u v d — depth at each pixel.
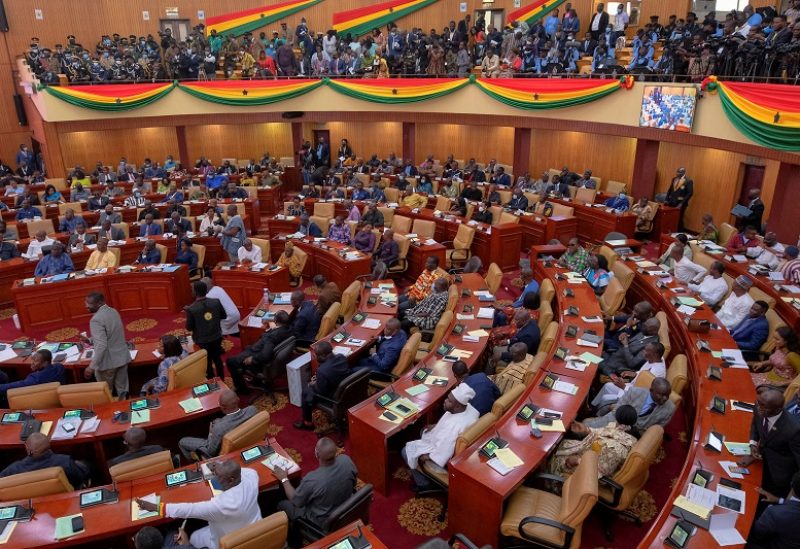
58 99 19.33
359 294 10.58
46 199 18.11
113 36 22.83
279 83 20.81
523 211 16.27
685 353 8.55
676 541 4.68
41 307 11.44
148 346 8.88
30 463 5.74
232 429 6.31
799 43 11.56
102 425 6.61
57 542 4.88
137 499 5.28
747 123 11.70
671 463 7.32
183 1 24.50
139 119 20.88
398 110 20.47
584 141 20.39
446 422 6.36
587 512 5.07
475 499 5.60
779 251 11.59
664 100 14.38
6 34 22.77
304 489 5.42
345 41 22.39
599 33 18.92
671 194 16.44
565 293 10.16
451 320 9.03
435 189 19.73
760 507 5.43
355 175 20.62
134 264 12.95
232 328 10.87
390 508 6.62
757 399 6.21
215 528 5.20
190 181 20.36
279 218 15.97
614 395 7.70
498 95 18.39
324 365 7.61
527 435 6.20
